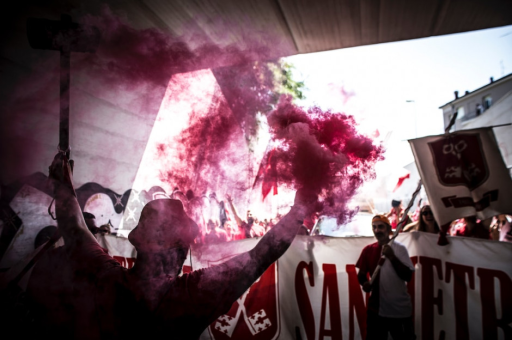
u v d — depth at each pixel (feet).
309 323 8.72
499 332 8.23
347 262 9.02
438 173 9.55
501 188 9.07
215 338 8.41
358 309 8.82
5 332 5.83
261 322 8.59
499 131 15.38
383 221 8.82
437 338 8.77
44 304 4.76
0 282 6.66
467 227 10.63
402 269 8.23
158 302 3.42
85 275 3.86
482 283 8.55
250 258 3.51
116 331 3.49
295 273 8.92
